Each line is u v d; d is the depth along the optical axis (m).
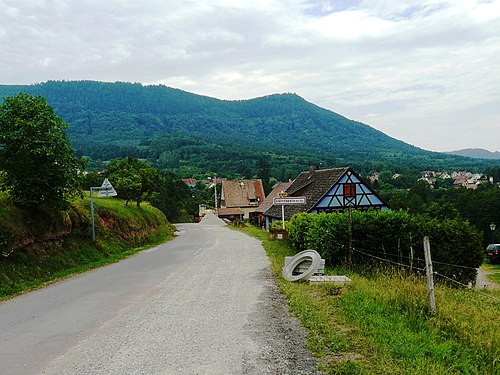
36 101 15.86
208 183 136.00
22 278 13.47
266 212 45.59
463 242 14.58
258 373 5.51
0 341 7.25
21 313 9.34
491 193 62.97
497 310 9.33
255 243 26.44
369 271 13.88
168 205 69.88
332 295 9.91
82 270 16.30
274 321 7.98
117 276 14.46
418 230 14.51
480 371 5.48
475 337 6.55
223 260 18.08
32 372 5.77
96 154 164.38
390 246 14.64
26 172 15.36
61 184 16.14
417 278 11.23
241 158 170.75
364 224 14.92
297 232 19.73
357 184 34.75
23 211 16.02
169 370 5.68
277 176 136.25
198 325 7.83
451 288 13.01
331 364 5.67
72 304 10.07
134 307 9.49
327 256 15.25
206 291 11.18
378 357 5.82
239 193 73.38
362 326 7.19
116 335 7.34
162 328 7.69
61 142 15.98
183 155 181.25
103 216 24.28
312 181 37.75
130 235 26.48
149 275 14.40
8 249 13.98
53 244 17.06
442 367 5.41
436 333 6.77
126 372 5.65
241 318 8.28
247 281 12.65
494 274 24.50
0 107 15.50
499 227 59.47
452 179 145.25
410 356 5.83
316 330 7.18
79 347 6.75
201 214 85.88
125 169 34.53
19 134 15.13
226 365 5.81
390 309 8.14
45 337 7.38
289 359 5.97
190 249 23.86
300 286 11.45
